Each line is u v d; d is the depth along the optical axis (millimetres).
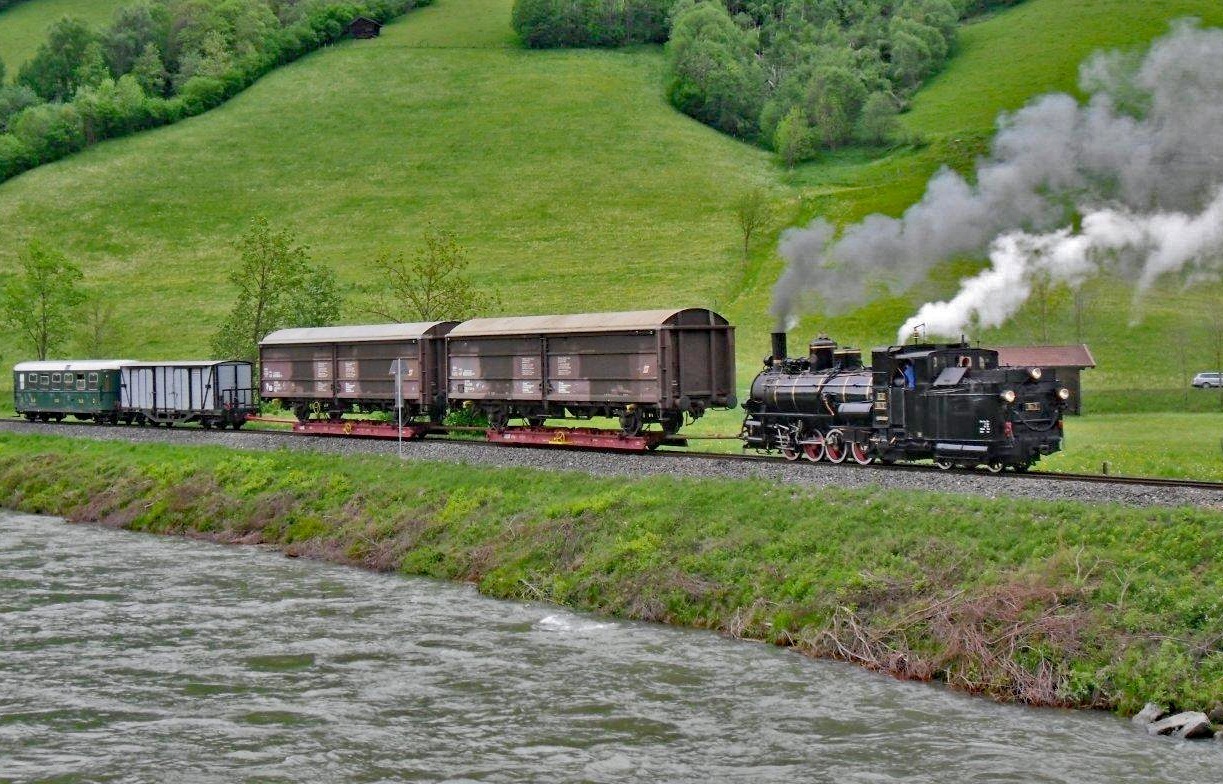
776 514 24906
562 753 15719
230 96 149625
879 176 112875
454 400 41094
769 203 106875
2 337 90188
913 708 17312
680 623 22984
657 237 100062
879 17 170250
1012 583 19375
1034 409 26266
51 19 193875
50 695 18656
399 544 30297
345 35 169375
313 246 104250
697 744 15977
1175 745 15492
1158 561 19016
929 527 22234
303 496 35719
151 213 115062
